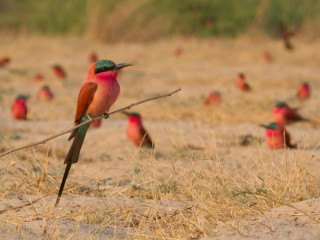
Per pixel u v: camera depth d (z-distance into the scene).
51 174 9.12
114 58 33.12
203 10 43.72
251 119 17.02
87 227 6.66
